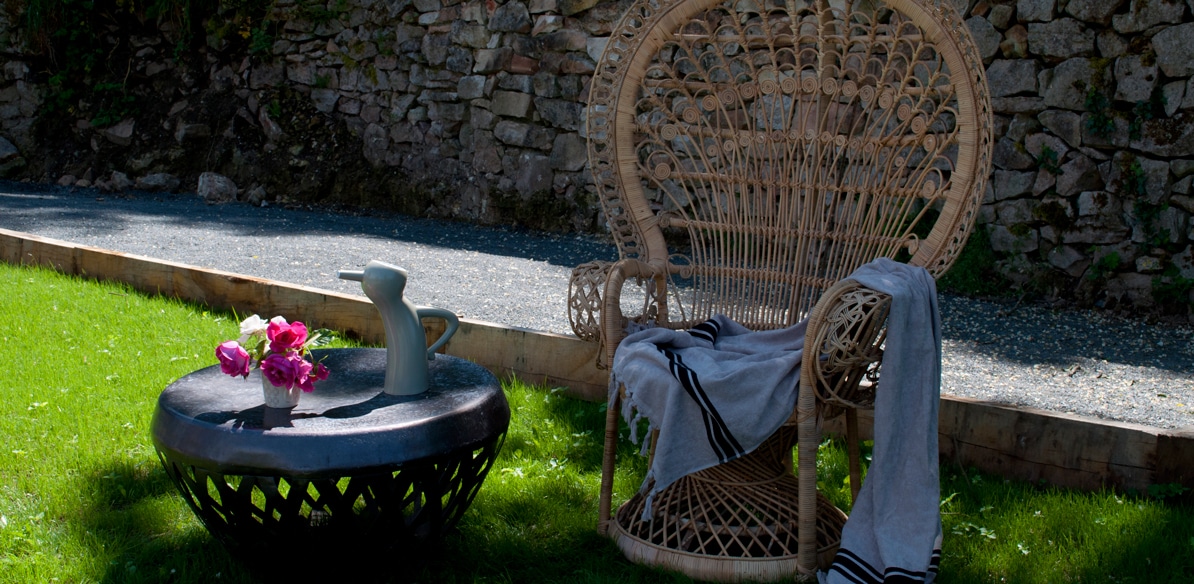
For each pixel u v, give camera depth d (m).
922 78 5.79
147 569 2.24
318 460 1.89
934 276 2.45
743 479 2.46
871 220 2.69
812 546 2.24
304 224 7.80
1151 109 5.34
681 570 2.31
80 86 9.93
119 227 7.10
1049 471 2.90
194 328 4.25
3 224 6.95
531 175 7.94
